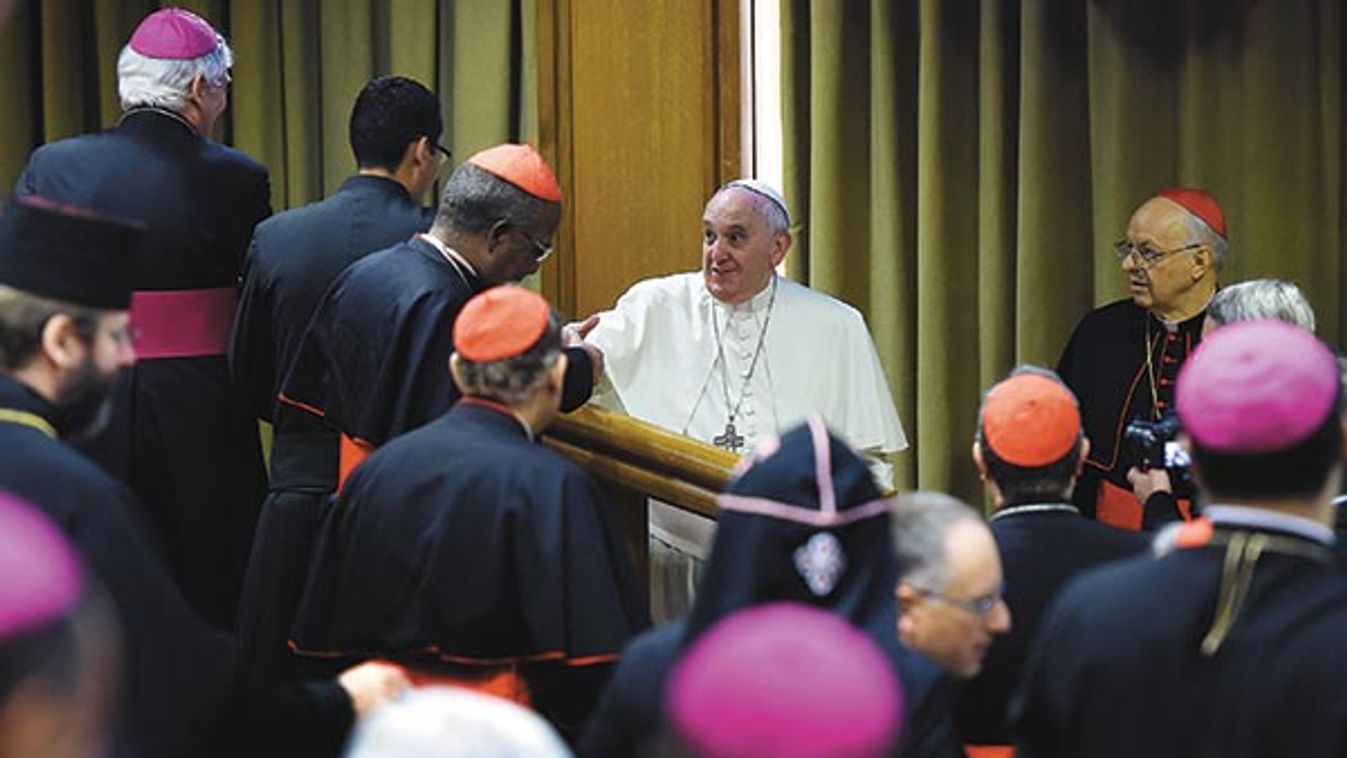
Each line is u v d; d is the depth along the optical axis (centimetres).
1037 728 1143
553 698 1511
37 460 1209
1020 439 1448
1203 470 1131
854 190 2406
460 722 754
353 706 1327
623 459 1775
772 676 709
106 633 802
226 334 1986
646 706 1130
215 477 1978
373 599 1509
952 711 1360
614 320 2212
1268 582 1101
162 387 1955
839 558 1117
